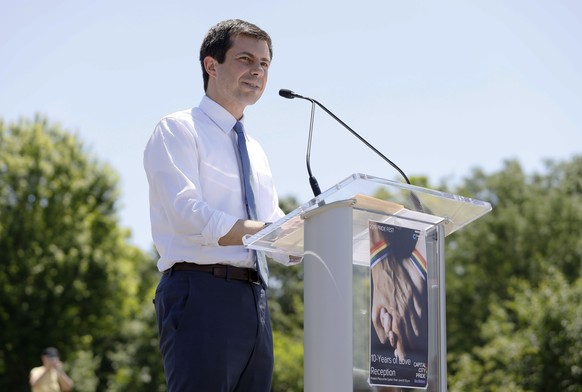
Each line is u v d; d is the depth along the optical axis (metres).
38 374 17.16
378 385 3.55
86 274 37.75
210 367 4.22
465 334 42.16
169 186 4.38
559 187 51.81
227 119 4.73
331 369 3.49
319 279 3.59
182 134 4.51
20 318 36.69
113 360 48.34
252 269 4.45
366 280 3.62
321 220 3.63
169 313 4.34
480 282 43.47
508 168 51.59
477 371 24.06
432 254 3.93
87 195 39.09
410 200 3.74
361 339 3.55
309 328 3.60
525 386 21.89
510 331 24.89
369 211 3.70
